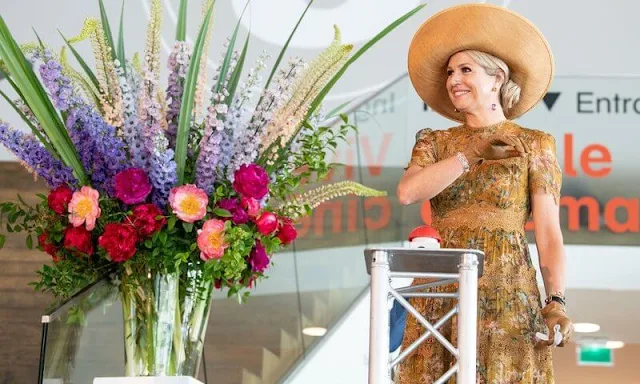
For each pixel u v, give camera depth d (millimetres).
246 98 3029
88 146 2971
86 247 2936
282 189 3164
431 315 3352
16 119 8578
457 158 3242
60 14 8977
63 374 2738
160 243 2916
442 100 3773
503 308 3328
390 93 9008
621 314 10227
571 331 3207
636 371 11742
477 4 3494
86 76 3229
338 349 8531
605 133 9266
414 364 3340
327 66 3111
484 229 3404
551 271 3375
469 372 2797
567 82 9312
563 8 9477
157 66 3062
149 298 2953
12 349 7996
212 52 8805
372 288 2836
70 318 2766
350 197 8750
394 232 8844
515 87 3566
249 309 8328
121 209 2984
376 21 9102
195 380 2941
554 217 3434
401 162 8914
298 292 8484
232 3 8891
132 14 8984
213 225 2914
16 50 2936
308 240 8625
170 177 2932
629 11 9469
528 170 3463
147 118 2967
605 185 9250
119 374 2928
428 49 3582
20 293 8047
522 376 3277
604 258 9195
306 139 3158
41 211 3131
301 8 8977
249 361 8258
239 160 3014
